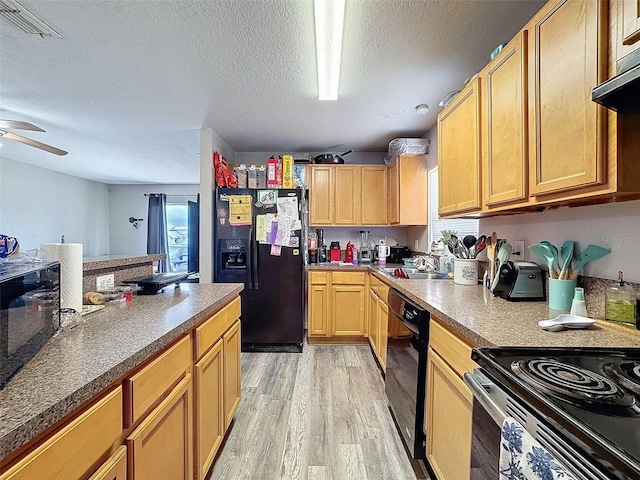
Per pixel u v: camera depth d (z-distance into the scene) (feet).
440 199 6.73
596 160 2.98
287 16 5.04
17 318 2.46
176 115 9.21
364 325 11.18
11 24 5.16
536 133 3.80
